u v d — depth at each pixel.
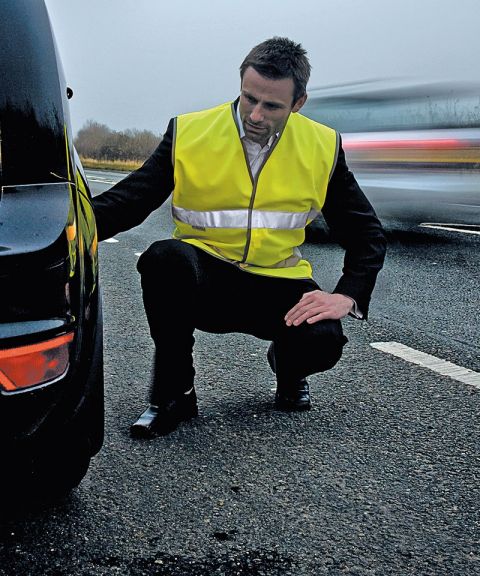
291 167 3.05
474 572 2.28
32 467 2.01
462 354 4.41
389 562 2.32
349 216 3.16
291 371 3.33
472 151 10.34
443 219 10.20
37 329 1.91
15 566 2.21
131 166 30.41
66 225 1.99
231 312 3.25
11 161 2.02
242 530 2.46
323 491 2.73
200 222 3.13
